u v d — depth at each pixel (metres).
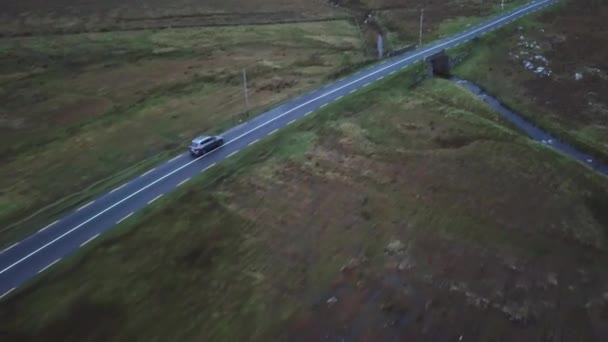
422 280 42.69
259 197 51.50
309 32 109.94
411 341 37.56
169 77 86.31
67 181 57.56
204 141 57.81
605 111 71.25
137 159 61.47
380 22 113.44
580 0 115.56
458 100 71.44
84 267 41.94
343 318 39.25
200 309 39.53
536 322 39.44
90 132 68.88
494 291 41.94
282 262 44.25
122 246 44.28
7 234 45.53
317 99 70.88
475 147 60.59
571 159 59.22
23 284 39.91
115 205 49.12
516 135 63.16
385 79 75.75
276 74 85.62
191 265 43.34
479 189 53.72
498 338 37.94
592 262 45.78
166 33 108.69
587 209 52.22
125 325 37.78
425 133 63.25
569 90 77.25
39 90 82.62
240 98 76.19
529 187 54.25
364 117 66.75
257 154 57.84
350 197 52.12
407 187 53.81
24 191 55.72
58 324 37.31
